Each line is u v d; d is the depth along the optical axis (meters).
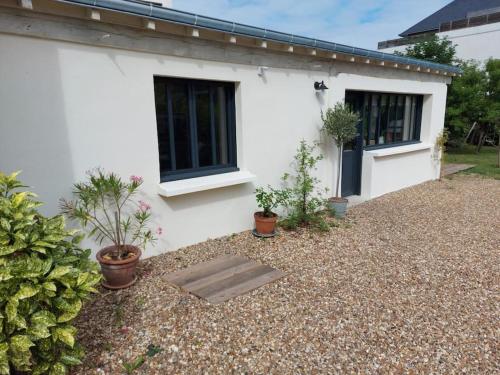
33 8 2.99
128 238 4.01
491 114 13.59
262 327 2.84
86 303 3.16
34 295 1.93
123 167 3.87
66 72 3.35
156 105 4.25
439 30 21.09
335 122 5.72
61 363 2.08
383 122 7.92
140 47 3.76
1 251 1.88
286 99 5.41
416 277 3.79
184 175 4.54
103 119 3.64
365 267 4.03
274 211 5.56
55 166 3.40
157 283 3.57
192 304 3.17
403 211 6.49
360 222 5.79
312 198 5.70
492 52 17.86
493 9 21.94
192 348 2.58
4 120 3.07
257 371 2.37
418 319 2.99
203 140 4.78
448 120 14.49
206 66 4.35
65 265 2.18
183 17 3.72
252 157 5.11
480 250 4.61
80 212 3.39
